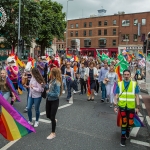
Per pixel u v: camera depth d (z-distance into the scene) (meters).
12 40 29.88
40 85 5.88
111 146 4.94
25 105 8.40
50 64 12.05
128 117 5.13
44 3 39.06
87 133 5.71
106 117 7.29
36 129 5.85
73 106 8.76
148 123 6.70
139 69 19.66
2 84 6.26
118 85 5.26
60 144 4.93
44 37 38.19
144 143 5.20
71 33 62.59
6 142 4.96
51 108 5.33
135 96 5.23
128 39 52.91
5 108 4.35
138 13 51.28
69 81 9.80
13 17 28.44
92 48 58.41
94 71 10.02
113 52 55.12
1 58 27.97
